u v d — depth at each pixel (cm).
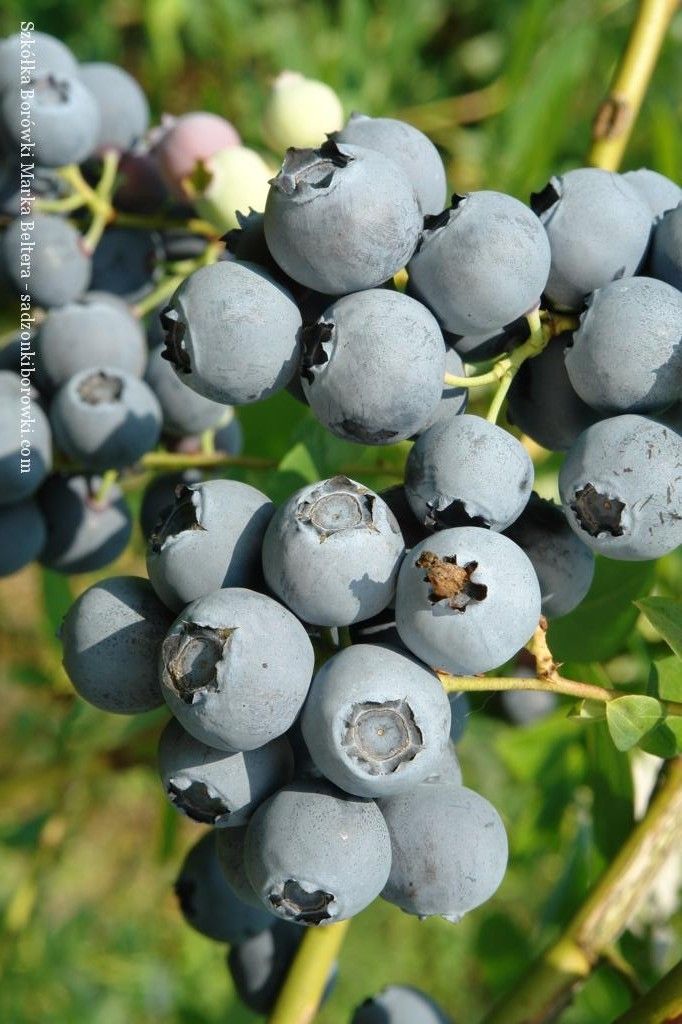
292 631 32
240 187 43
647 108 68
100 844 90
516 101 66
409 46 77
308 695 32
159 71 77
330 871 32
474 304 33
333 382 33
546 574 34
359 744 32
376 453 41
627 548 33
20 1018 67
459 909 33
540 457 45
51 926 74
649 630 45
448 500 33
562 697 45
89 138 43
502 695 45
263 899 32
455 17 84
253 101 73
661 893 42
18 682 61
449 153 79
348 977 85
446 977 86
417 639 32
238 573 33
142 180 44
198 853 39
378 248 33
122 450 41
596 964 38
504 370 34
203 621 32
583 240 34
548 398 34
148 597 34
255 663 32
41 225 43
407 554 32
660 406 33
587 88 74
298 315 33
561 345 34
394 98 79
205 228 45
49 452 41
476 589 32
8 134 43
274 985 39
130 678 34
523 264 33
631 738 34
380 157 33
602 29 74
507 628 32
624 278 33
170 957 82
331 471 39
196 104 80
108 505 43
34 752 67
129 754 52
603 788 41
